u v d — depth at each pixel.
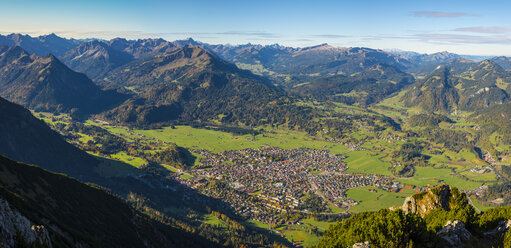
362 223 76.56
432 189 104.19
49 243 63.50
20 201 104.50
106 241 132.25
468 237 69.12
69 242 101.88
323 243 84.88
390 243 66.44
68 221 129.12
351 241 71.62
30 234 58.81
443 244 66.44
